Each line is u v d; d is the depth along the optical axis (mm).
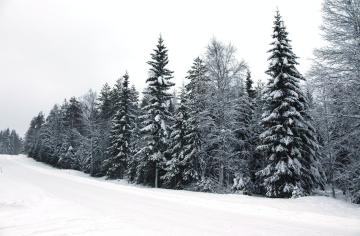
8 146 137000
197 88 18781
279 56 16609
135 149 27156
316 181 16875
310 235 6398
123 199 11805
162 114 23203
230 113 17312
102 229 6387
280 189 15562
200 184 18984
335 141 13523
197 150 19547
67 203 10188
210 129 19312
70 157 45750
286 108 15594
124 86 32750
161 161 22766
